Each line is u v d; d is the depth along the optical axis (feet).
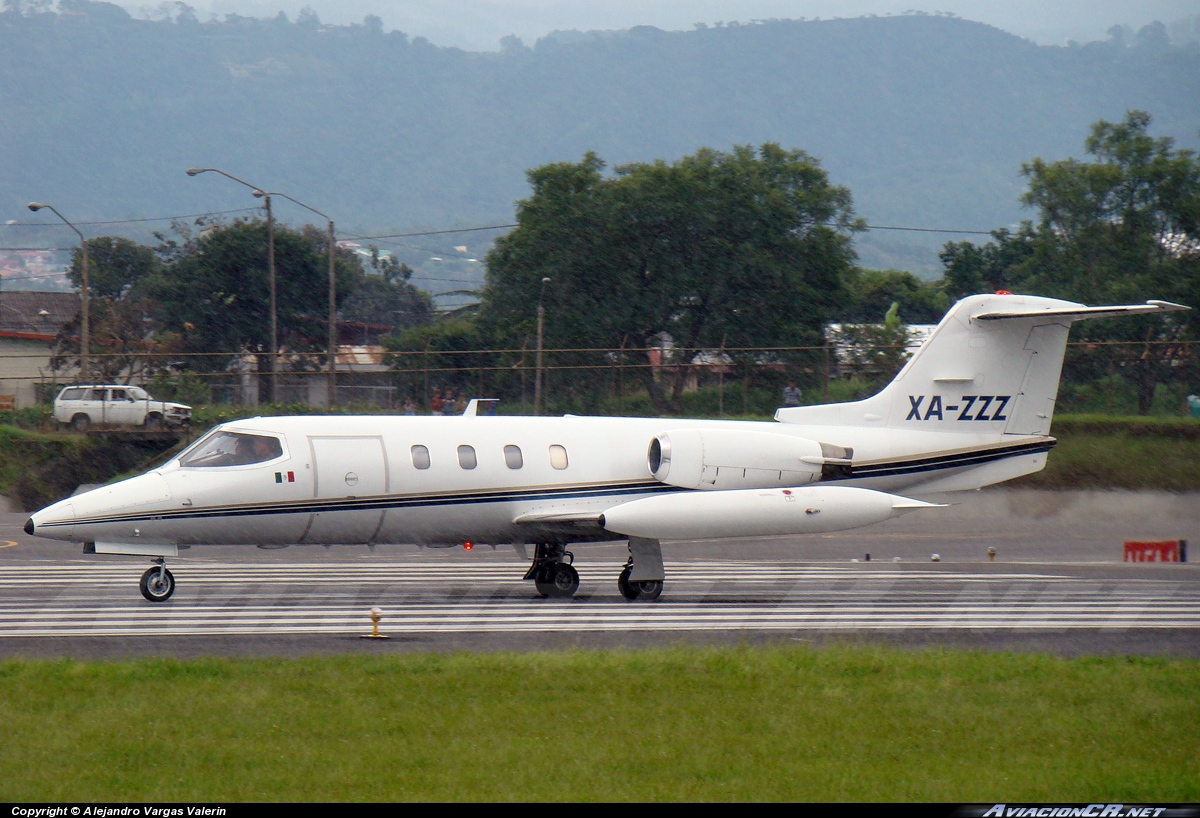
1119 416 485.97
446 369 509.35
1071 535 384.06
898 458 252.42
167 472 215.92
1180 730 128.67
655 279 642.63
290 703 131.64
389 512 223.71
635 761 113.80
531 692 138.31
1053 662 161.48
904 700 139.03
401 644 173.37
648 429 246.68
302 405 524.93
